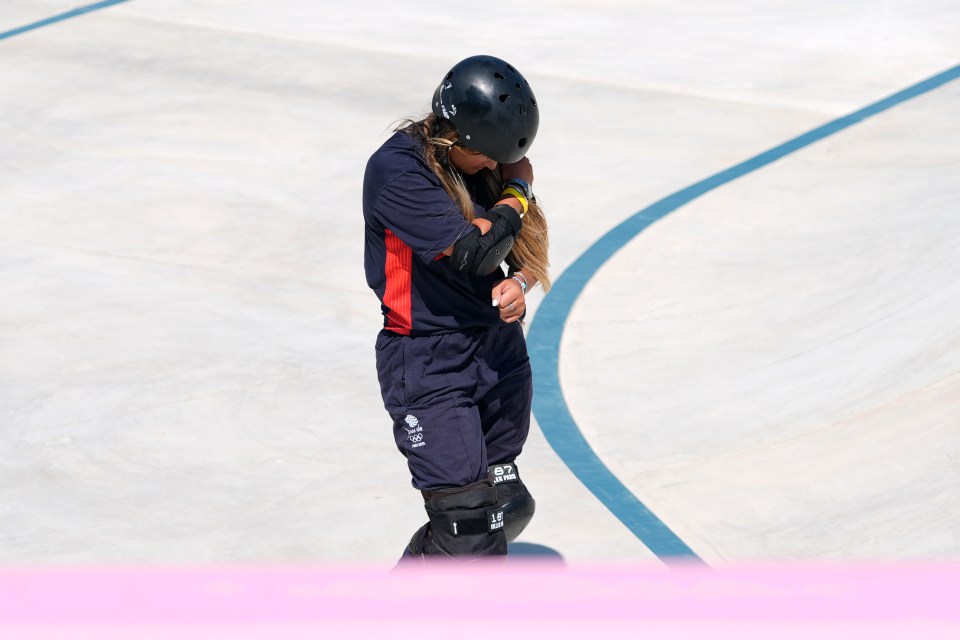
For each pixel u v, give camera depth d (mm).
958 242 22266
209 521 15219
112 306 22469
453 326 11812
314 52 39594
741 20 43062
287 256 25188
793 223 25688
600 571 13680
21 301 22734
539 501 15453
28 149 31859
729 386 18703
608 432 17438
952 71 36469
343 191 28812
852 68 37375
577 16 43875
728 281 22969
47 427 17891
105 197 28500
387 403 12125
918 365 18250
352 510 15430
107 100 35656
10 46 40688
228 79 37312
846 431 16828
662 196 27938
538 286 23156
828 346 19609
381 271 11805
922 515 14500
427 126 11555
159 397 18812
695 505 15258
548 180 29312
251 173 29984
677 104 34531
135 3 45656
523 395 12398
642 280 23344
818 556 13875
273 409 18375
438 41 40781
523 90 11312
